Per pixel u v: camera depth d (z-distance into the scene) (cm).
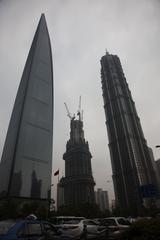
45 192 9800
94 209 9012
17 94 12525
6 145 10844
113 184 19112
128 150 18725
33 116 11094
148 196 4469
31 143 10400
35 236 826
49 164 10731
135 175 17200
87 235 1595
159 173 19625
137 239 1070
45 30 14662
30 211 6656
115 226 1639
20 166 9512
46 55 13650
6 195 8650
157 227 1063
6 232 748
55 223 1820
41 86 12312
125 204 16775
